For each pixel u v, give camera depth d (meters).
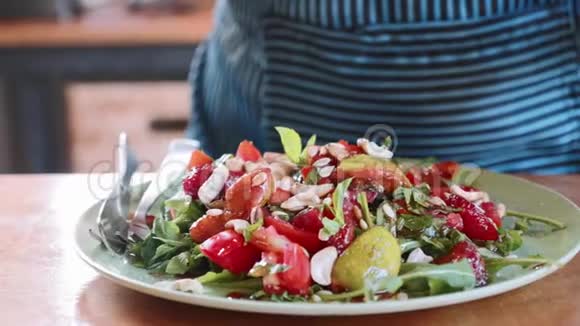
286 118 1.07
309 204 0.66
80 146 2.13
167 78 1.87
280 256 0.62
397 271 0.62
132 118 2.13
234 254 0.63
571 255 0.67
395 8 1.02
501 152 1.04
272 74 1.08
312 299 0.61
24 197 0.88
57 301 0.66
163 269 0.67
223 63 1.19
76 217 0.82
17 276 0.70
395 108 1.03
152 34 1.82
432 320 0.62
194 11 2.06
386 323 0.62
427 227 0.67
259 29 1.10
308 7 1.04
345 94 1.04
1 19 1.94
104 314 0.64
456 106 1.02
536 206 0.79
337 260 0.63
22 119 1.92
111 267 0.67
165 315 0.64
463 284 0.62
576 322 0.62
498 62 1.01
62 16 1.95
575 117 1.03
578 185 0.90
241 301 0.59
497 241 0.69
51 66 1.84
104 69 1.85
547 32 1.01
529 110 1.02
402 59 1.02
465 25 1.01
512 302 0.65
